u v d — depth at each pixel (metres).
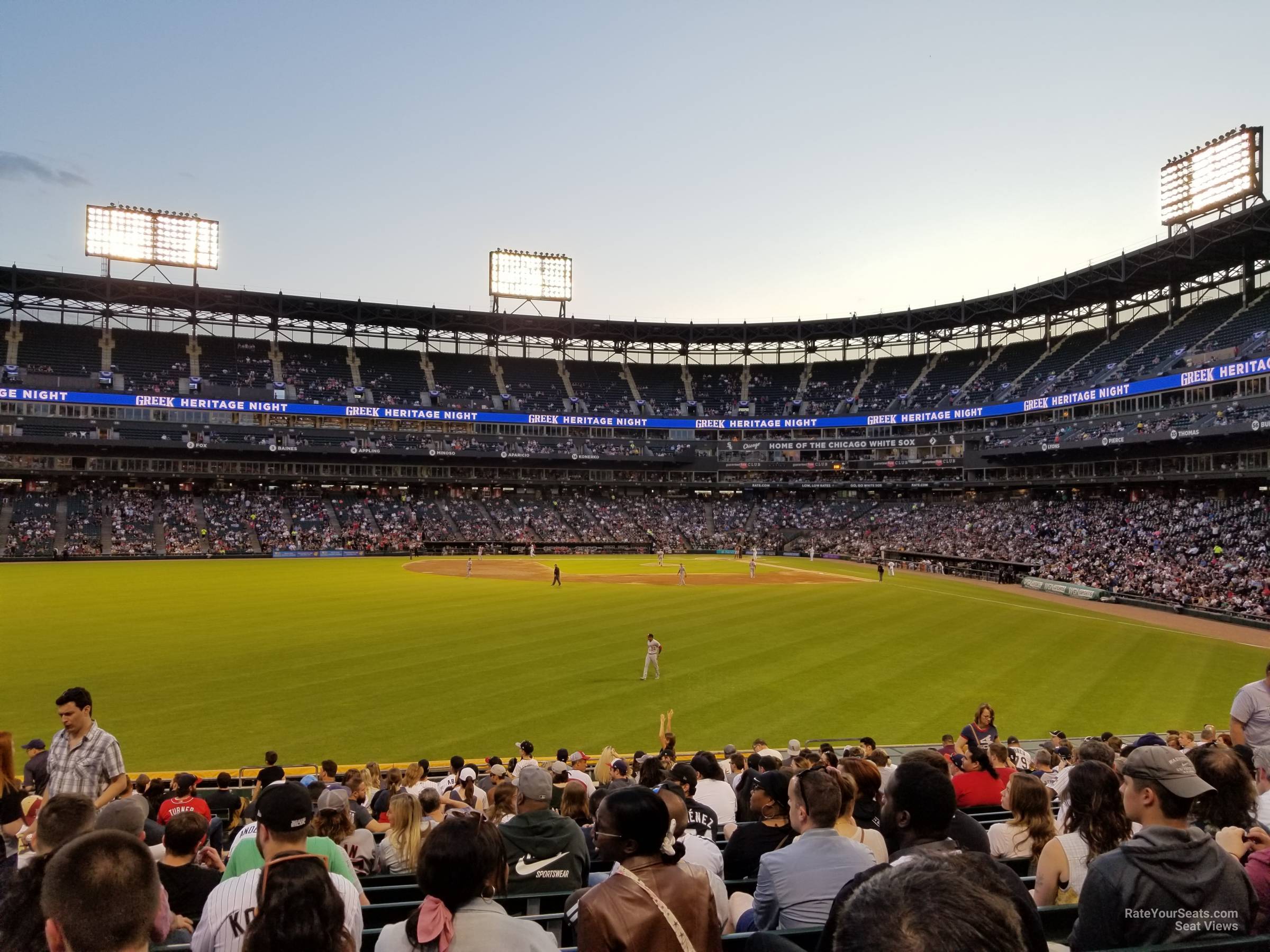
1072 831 5.61
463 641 31.77
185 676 25.09
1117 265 71.31
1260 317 63.72
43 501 73.94
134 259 81.75
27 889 3.93
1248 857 4.86
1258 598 42.97
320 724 20.44
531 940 3.72
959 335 96.94
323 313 89.31
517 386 100.06
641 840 3.89
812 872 4.98
